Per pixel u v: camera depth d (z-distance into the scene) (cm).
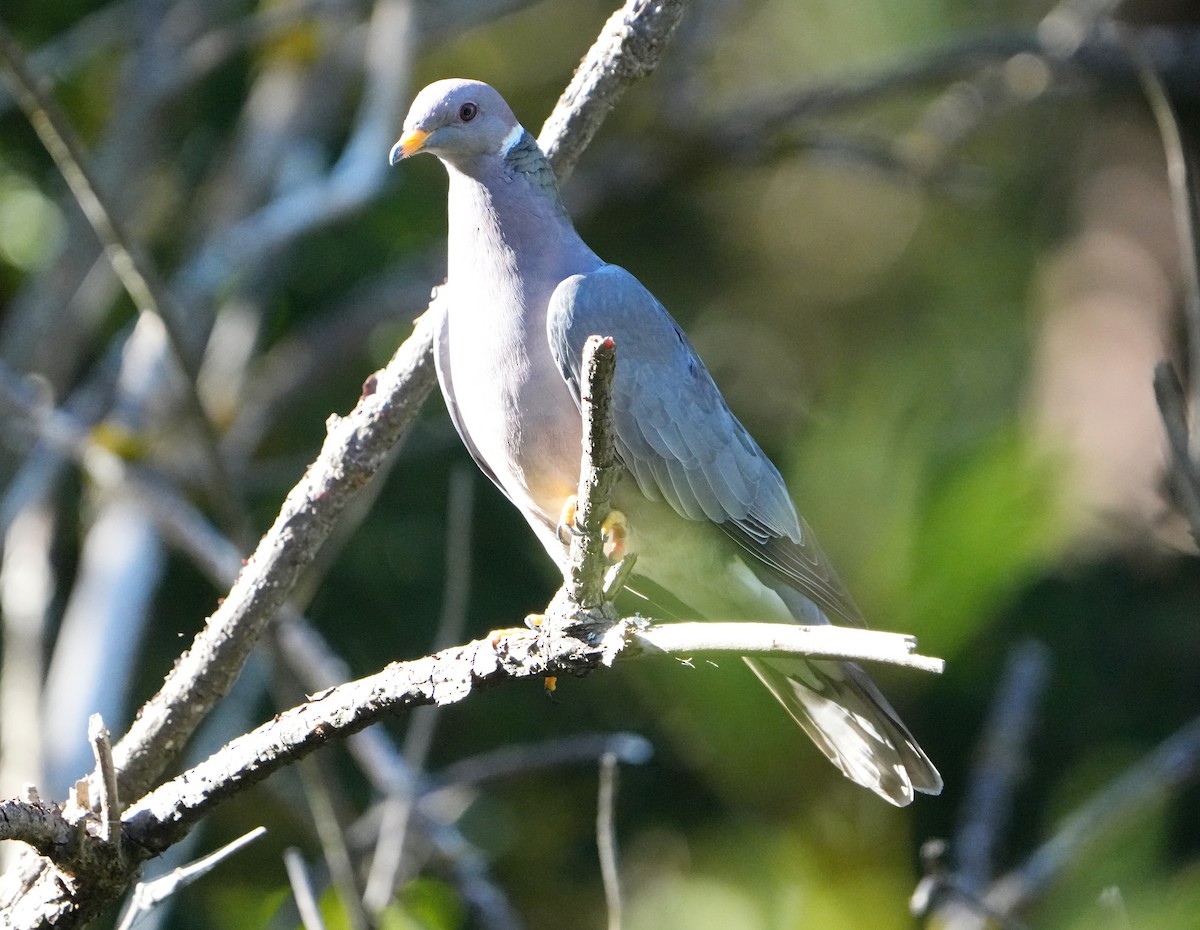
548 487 750
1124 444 1378
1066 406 1455
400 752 1202
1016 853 1184
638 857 1189
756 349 1608
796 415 1498
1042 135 1681
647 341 759
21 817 526
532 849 1204
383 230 1455
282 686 803
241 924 966
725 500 773
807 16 1739
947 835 1126
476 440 757
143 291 830
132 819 565
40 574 1152
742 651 476
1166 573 1249
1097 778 1115
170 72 1395
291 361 1372
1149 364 1433
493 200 750
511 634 622
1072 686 1211
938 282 1606
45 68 1388
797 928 769
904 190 1672
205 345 1348
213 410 1290
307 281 1469
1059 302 1536
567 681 1212
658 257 1609
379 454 679
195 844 994
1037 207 1630
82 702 1050
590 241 1585
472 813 1188
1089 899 710
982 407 1205
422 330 684
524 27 1692
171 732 670
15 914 564
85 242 1345
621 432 752
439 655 553
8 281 1470
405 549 1238
